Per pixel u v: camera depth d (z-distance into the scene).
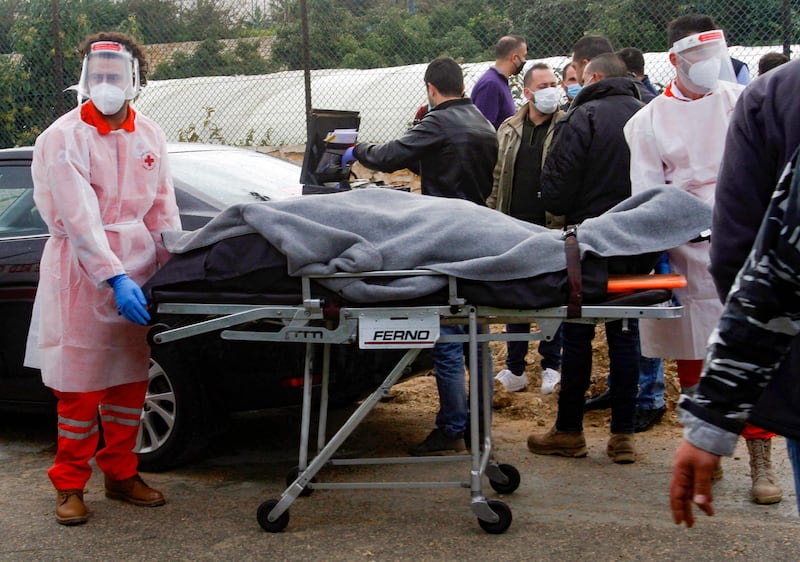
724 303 2.27
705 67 4.16
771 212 1.87
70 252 4.00
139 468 4.82
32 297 4.96
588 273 3.53
